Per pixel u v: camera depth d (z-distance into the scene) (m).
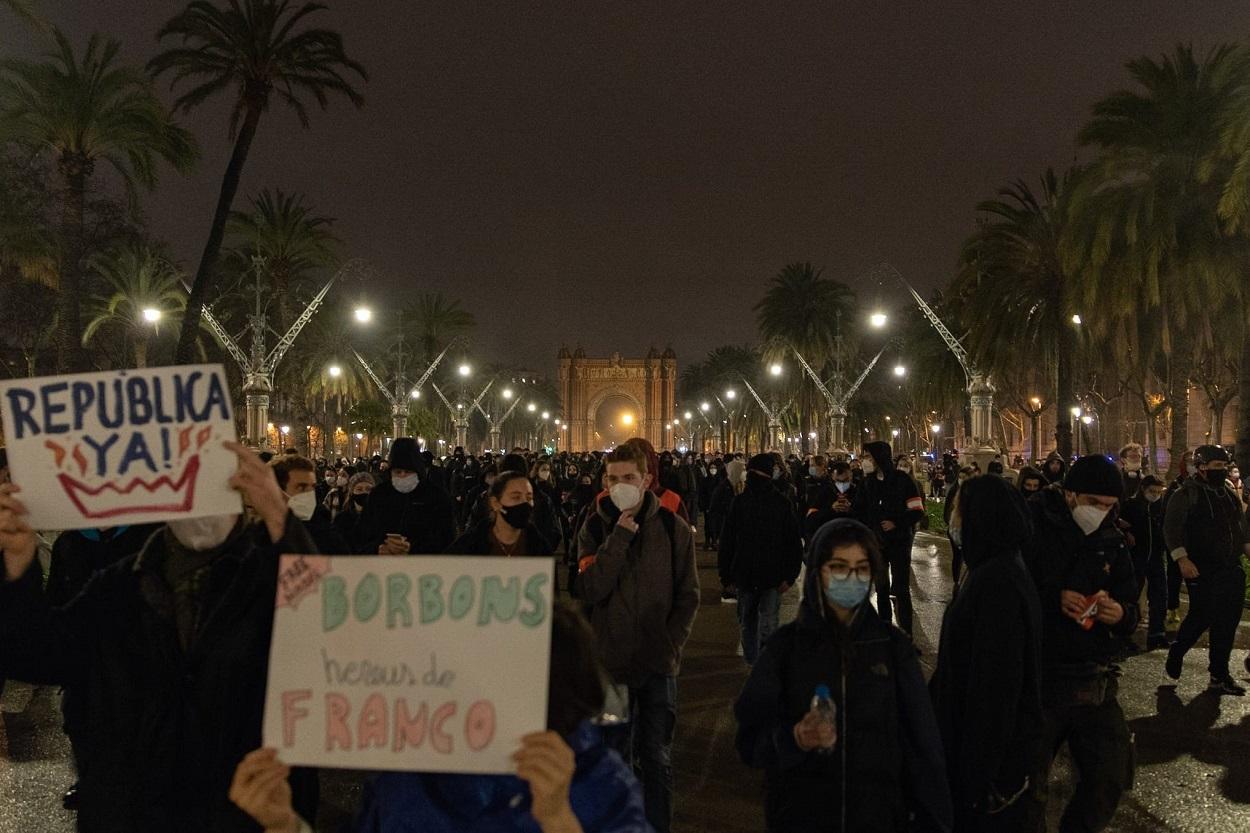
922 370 46.00
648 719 5.72
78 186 25.88
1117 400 67.06
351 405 57.19
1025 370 34.72
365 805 2.45
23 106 24.95
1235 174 18.88
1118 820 5.95
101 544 5.08
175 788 2.94
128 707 2.96
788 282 54.88
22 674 3.01
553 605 2.38
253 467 2.90
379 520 7.91
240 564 3.04
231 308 42.97
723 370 92.00
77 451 2.88
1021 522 4.26
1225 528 8.95
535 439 158.12
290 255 39.59
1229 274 21.62
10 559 2.87
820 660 3.71
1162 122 22.17
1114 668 4.82
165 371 2.89
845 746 3.63
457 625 2.29
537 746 2.14
